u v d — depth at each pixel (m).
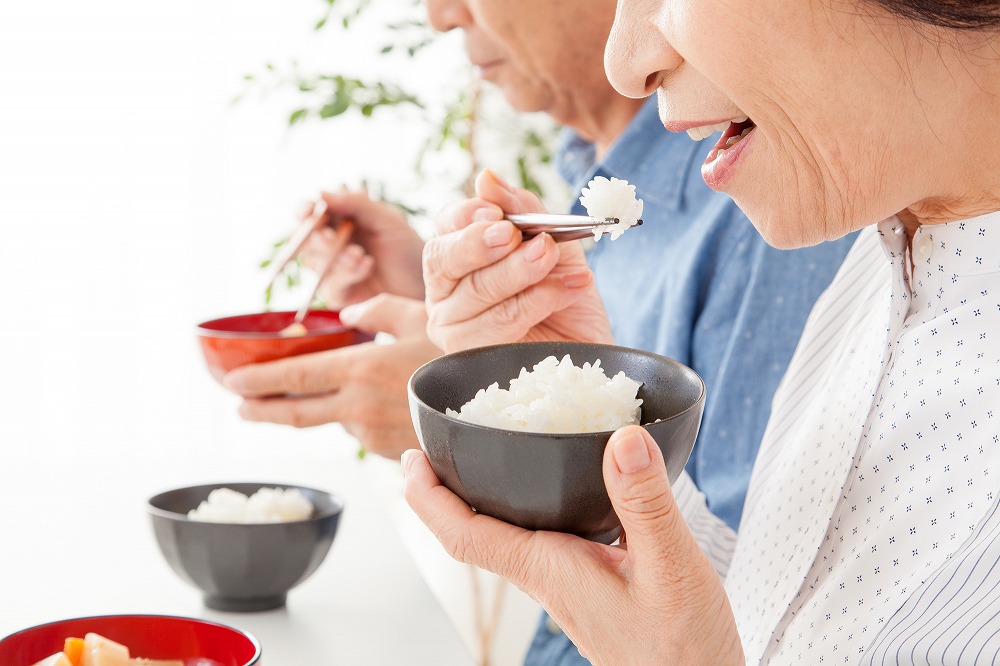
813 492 0.84
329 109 2.17
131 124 2.66
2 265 2.64
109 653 0.81
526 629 2.76
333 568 1.26
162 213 2.72
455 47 2.80
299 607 1.14
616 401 0.67
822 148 0.64
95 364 2.73
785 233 0.69
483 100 2.66
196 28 2.66
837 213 0.67
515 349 0.77
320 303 2.07
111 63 2.62
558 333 1.02
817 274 1.28
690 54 0.63
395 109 2.60
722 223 1.36
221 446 2.85
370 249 1.73
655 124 1.49
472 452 0.61
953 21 0.58
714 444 1.31
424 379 0.70
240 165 2.75
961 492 0.70
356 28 2.74
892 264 0.78
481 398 0.67
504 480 0.61
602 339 1.02
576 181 1.80
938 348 0.75
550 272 0.98
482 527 0.66
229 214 2.76
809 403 0.95
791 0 0.59
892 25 0.59
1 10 2.53
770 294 1.29
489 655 2.64
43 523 1.37
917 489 0.73
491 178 0.98
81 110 2.62
